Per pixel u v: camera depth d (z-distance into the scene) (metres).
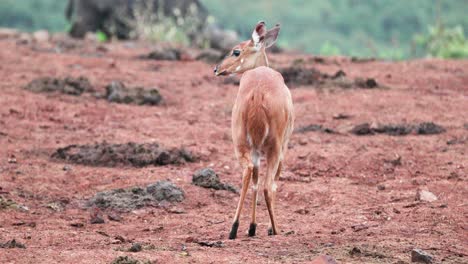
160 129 31.52
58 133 30.69
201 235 20.83
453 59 45.00
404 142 29.45
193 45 56.59
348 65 42.62
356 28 117.62
